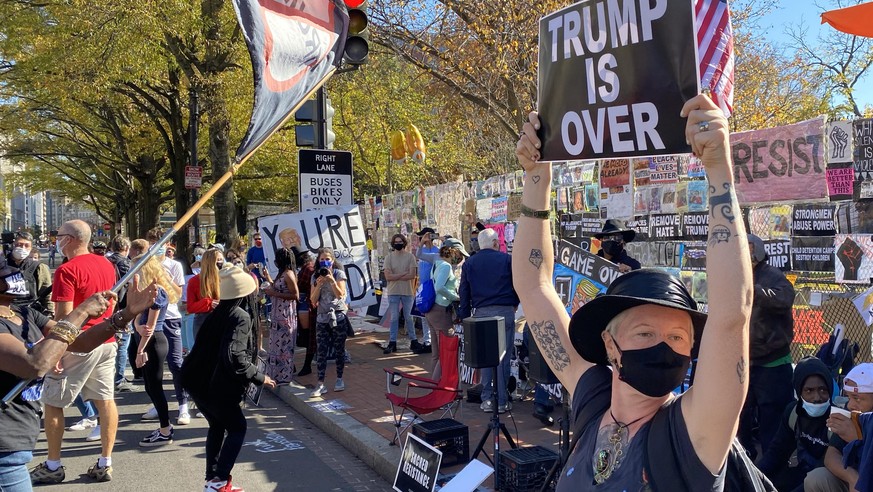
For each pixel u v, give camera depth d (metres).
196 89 18.70
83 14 16.16
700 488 1.61
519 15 13.75
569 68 2.34
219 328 5.18
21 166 48.56
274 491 5.69
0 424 3.29
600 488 1.79
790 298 4.82
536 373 4.90
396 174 24.25
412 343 11.43
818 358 4.80
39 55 18.98
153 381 7.01
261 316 15.77
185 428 7.63
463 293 7.49
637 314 1.82
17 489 3.39
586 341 1.99
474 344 5.21
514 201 9.68
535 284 2.35
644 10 2.14
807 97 22.52
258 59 5.14
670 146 2.13
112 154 33.88
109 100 23.06
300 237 10.37
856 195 5.25
